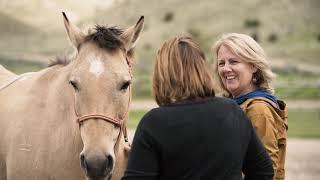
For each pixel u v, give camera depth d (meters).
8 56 124.69
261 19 178.00
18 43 183.50
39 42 183.88
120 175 6.52
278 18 177.12
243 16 182.38
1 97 7.81
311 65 105.12
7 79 8.56
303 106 36.69
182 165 4.17
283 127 5.27
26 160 6.68
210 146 4.18
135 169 4.14
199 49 4.54
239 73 5.52
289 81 54.75
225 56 5.58
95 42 5.93
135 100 45.03
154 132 4.18
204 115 4.25
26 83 7.55
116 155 6.04
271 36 151.75
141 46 154.00
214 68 5.80
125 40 6.14
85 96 5.59
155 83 4.50
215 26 177.88
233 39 5.55
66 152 6.29
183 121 4.20
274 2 189.00
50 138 6.52
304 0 187.00
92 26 6.46
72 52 6.94
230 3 193.25
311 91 43.88
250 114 5.15
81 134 5.70
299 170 16.48
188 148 4.16
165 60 4.44
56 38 188.62
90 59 5.77
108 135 5.59
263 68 5.52
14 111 7.22
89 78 5.62
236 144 4.28
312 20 173.25
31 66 99.44
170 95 4.38
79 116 5.70
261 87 5.67
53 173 6.43
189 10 193.88
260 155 4.48
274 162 4.96
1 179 7.43
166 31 176.50
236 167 4.28
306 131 26.92
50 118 6.61
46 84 7.05
